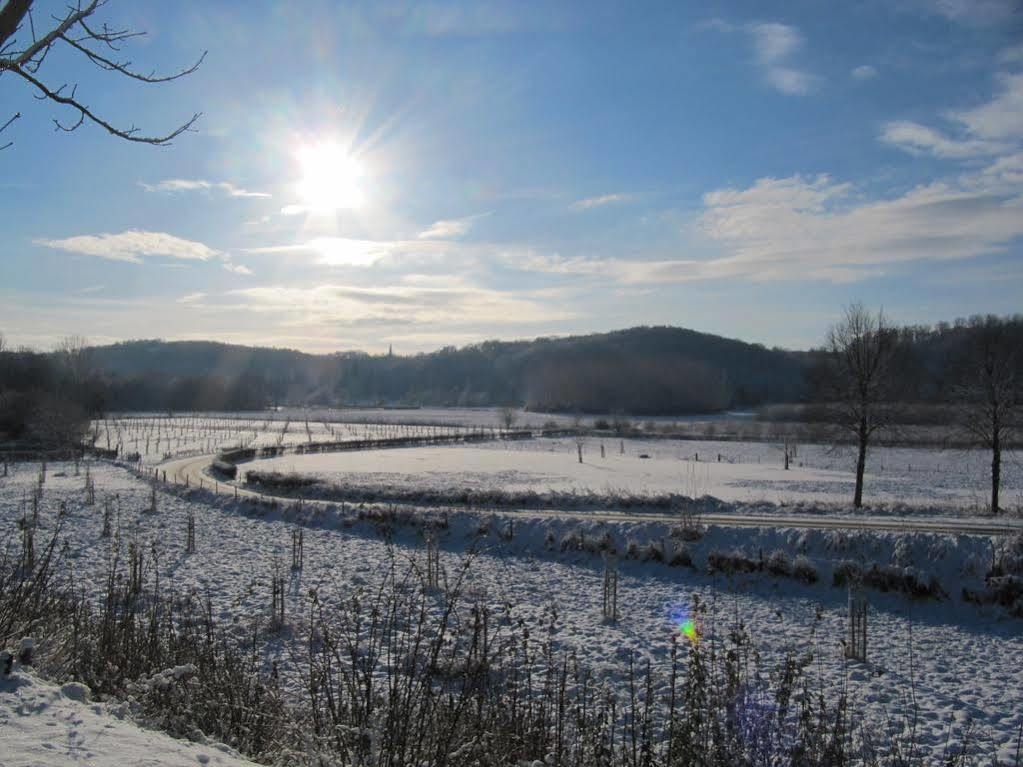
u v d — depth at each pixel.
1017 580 18.78
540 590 20.72
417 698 6.00
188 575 20.84
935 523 27.31
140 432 100.69
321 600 17.66
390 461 63.47
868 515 30.16
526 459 65.94
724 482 48.75
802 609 19.19
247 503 33.88
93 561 21.25
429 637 8.18
